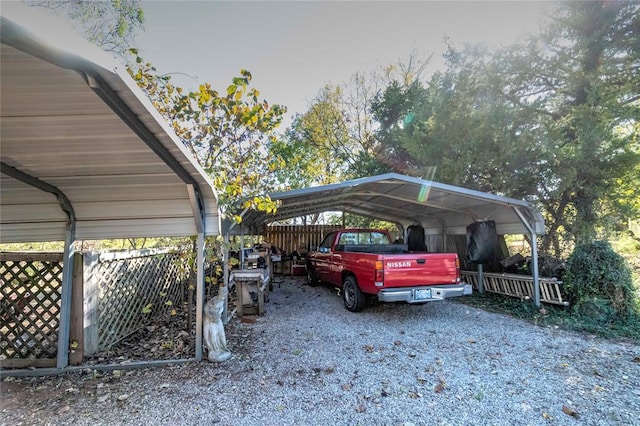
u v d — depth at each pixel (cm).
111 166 292
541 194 750
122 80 160
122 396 307
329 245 811
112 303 446
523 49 796
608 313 533
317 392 314
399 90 1416
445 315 603
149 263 551
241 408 286
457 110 826
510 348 429
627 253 831
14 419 271
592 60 726
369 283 560
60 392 317
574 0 722
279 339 469
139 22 693
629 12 669
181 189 363
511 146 723
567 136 739
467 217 832
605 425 257
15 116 200
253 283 612
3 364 371
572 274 581
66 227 381
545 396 303
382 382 334
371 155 1436
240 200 492
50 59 137
